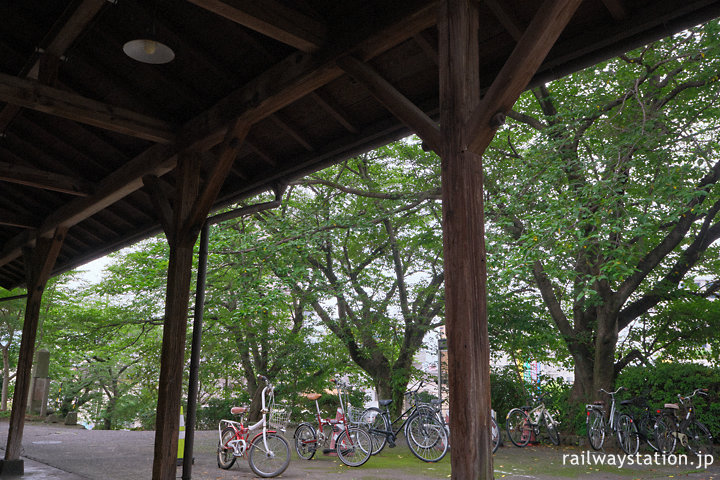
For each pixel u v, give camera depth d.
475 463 2.25
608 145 8.09
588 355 10.31
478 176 2.55
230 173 5.41
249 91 4.00
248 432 6.65
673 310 10.02
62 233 6.69
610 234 7.83
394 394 12.90
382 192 12.62
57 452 8.28
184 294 4.44
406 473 6.45
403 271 13.75
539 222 7.59
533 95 10.67
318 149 4.57
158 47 3.41
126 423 18.92
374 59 3.66
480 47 3.35
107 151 5.50
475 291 2.42
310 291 13.21
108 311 15.02
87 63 4.42
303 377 14.37
